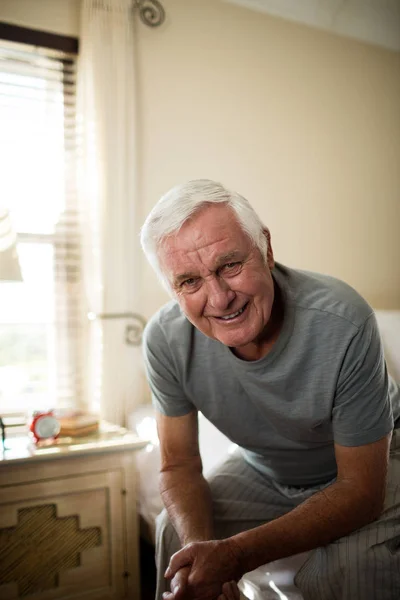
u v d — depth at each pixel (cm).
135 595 164
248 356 114
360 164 321
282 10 293
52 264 243
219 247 96
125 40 246
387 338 200
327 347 104
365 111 323
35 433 168
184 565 96
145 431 202
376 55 328
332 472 127
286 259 296
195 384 121
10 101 237
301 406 110
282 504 133
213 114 274
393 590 102
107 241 239
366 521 104
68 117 243
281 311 111
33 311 242
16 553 152
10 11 231
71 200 241
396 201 334
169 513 122
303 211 301
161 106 261
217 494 137
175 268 99
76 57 245
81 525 159
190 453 131
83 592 158
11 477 152
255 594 117
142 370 247
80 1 244
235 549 97
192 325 118
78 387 237
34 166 238
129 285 245
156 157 259
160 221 100
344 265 314
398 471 122
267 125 290
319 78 307
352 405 104
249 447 129
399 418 134
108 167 240
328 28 309
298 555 121
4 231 181
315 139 305
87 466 160
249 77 285
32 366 243
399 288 334
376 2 305
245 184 283
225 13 279
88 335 239
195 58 270
